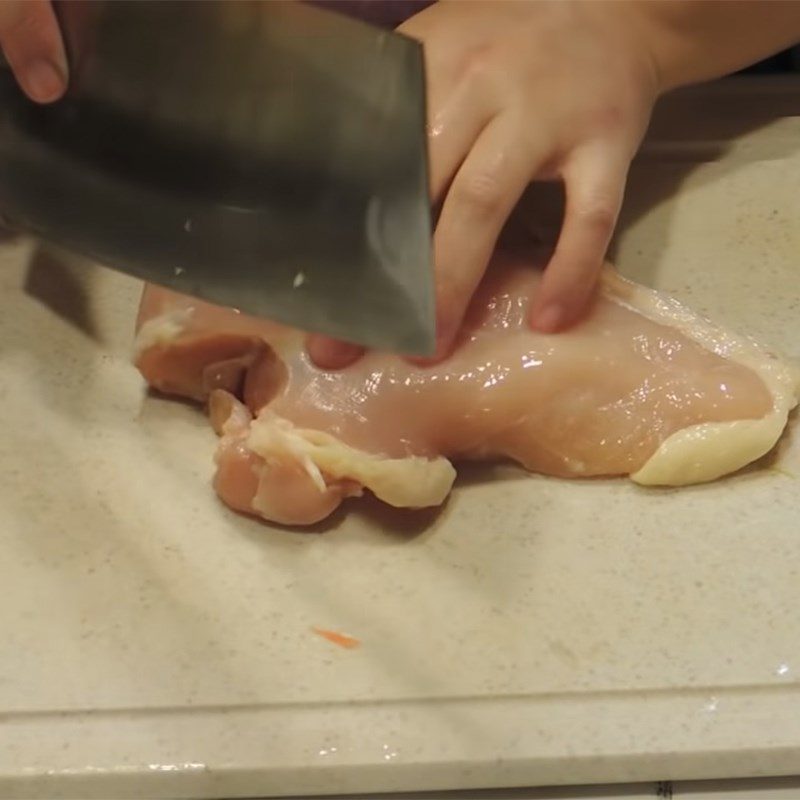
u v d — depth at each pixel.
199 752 0.63
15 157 0.65
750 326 0.74
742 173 0.80
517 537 0.68
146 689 0.64
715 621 0.65
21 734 0.63
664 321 0.70
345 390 0.68
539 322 0.69
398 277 0.61
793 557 0.67
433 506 0.68
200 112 0.62
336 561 0.67
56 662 0.65
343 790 0.62
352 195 0.61
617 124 0.72
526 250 0.73
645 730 0.63
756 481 0.69
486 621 0.65
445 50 0.72
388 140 0.61
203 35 0.62
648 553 0.67
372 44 0.61
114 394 0.72
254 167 0.62
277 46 0.61
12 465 0.70
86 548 0.68
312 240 0.62
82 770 0.62
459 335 0.69
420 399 0.68
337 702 0.63
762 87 0.84
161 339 0.70
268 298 0.62
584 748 0.62
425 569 0.67
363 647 0.65
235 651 0.65
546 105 0.71
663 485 0.69
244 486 0.68
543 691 0.64
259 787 0.62
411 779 0.62
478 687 0.64
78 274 0.77
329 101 0.61
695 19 0.77
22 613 0.66
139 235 0.63
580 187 0.70
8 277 0.77
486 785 0.62
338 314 0.62
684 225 0.78
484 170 0.69
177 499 0.69
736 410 0.69
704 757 0.62
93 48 0.63
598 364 0.69
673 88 0.80
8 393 0.72
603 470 0.69
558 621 0.65
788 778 0.63
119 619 0.66
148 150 0.63
